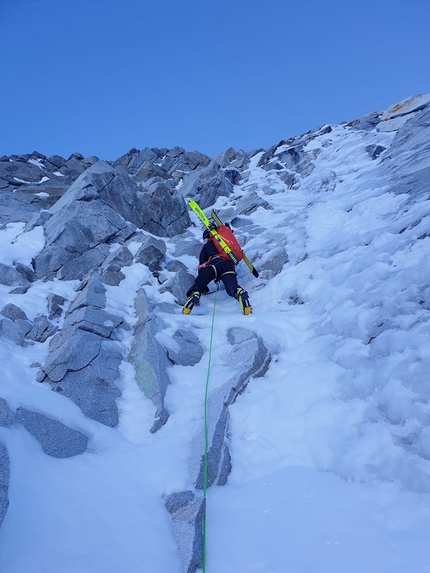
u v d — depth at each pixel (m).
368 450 3.14
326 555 2.50
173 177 12.40
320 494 2.98
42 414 3.41
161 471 3.26
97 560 2.46
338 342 4.35
